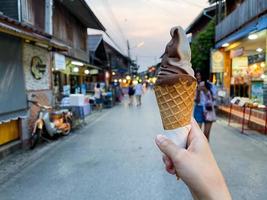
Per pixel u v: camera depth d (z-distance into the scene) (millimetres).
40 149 8070
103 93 21312
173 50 1279
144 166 6312
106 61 27922
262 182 5320
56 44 9398
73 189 5133
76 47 18328
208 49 19531
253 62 16562
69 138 9570
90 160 6879
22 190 5129
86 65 19172
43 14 11930
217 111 15430
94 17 17406
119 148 8031
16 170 6199
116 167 6301
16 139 8031
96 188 5152
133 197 4750
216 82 20000
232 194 4816
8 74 7270
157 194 4848
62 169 6230
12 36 7496
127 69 48469
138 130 11008
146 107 21594
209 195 1140
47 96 10055
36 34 8633
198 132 1287
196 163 1176
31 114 8727
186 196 4750
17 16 9773
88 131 10914
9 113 7312
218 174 1184
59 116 9680
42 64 9633
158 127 11656
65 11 15766
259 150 7562
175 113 1269
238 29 13039
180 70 1270
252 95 15094
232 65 17719
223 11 18125
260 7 9938
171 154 1218
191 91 1274
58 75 14375
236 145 8117
